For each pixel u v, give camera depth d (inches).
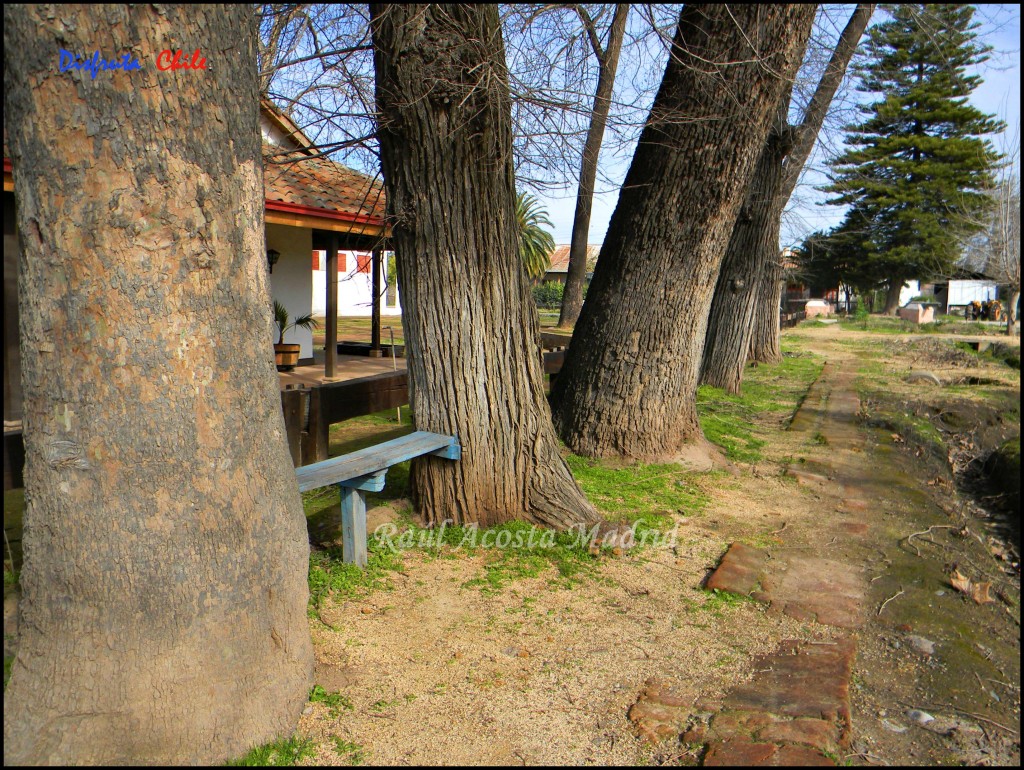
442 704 122.3
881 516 231.6
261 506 108.2
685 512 223.1
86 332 93.2
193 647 101.0
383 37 170.7
